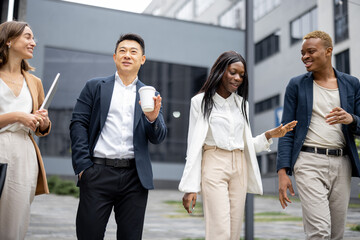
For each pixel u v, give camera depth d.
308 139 1.97
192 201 1.75
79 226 1.70
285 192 1.98
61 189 3.75
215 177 1.72
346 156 1.96
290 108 2.05
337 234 2.00
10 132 1.57
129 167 1.73
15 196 1.53
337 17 3.13
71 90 6.57
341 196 1.95
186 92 11.73
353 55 2.99
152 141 1.78
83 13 3.61
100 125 1.73
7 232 1.52
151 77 11.39
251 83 3.71
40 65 3.38
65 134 7.21
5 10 2.53
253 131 3.65
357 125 1.83
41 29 3.42
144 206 1.75
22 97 1.63
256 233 3.58
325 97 1.98
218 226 1.66
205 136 1.76
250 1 3.87
